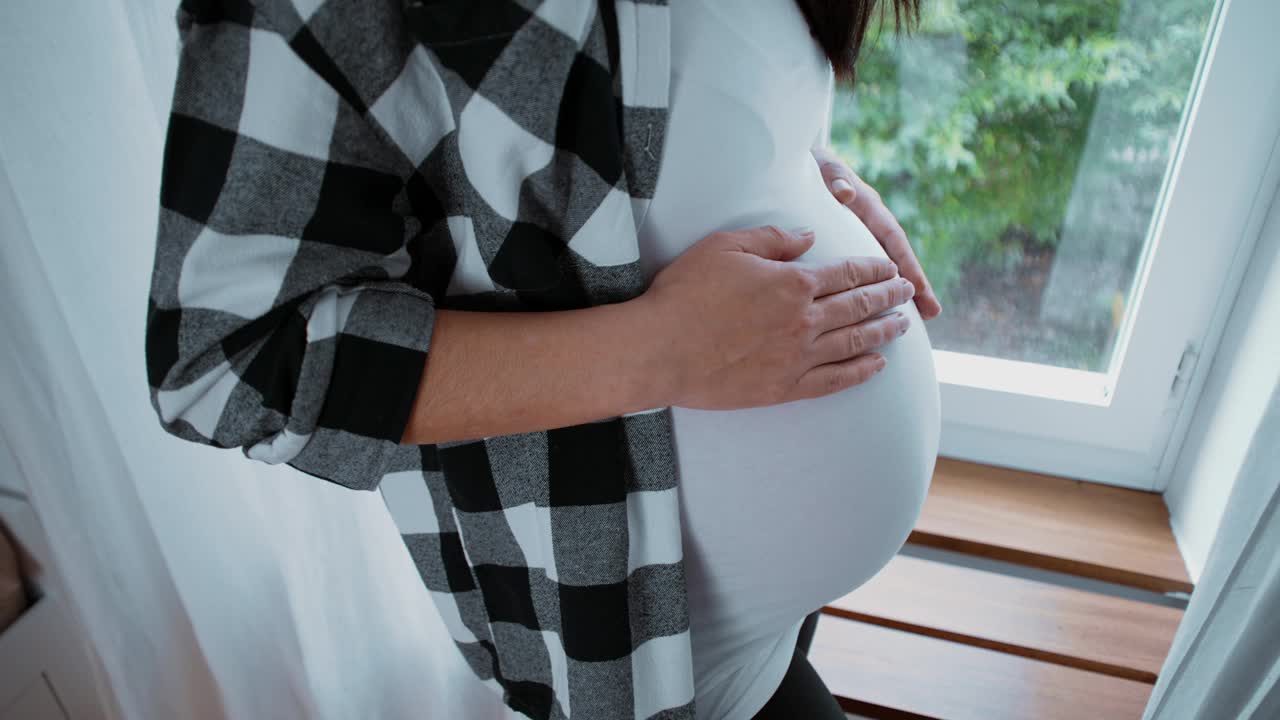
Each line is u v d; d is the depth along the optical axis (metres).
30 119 0.64
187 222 0.40
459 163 0.45
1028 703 0.98
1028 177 1.04
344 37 0.39
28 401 0.74
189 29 0.38
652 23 0.43
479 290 0.51
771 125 0.52
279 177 0.40
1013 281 1.11
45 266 0.70
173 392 0.43
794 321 0.49
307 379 0.43
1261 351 0.91
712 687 0.69
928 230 1.12
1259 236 0.93
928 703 0.98
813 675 0.84
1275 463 0.61
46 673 0.99
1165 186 0.98
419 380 0.45
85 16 0.63
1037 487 1.17
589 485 0.52
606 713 0.59
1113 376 1.10
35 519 0.93
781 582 0.60
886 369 0.59
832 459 0.56
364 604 0.92
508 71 0.41
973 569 1.11
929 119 1.05
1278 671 0.60
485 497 0.57
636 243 0.48
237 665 0.93
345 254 0.43
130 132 0.68
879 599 1.08
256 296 0.41
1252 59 0.86
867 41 1.01
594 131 0.44
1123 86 0.96
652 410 0.51
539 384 0.46
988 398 1.14
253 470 0.82
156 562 0.86
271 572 0.89
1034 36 0.96
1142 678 0.99
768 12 0.51
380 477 0.47
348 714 0.97
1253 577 0.64
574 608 0.55
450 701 1.01
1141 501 1.14
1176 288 0.99
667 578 0.56
